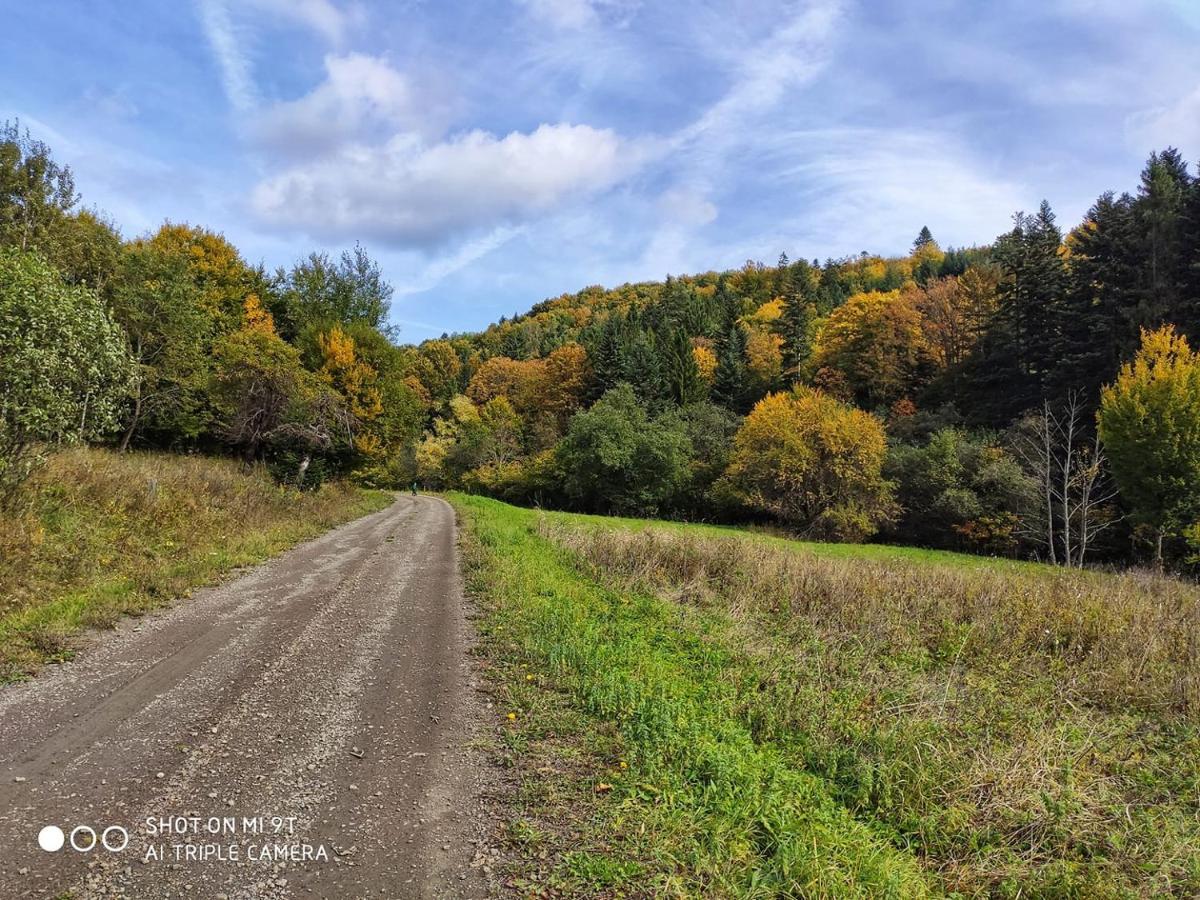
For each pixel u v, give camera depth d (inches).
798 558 581.6
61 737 175.8
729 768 178.1
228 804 148.3
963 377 1887.3
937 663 357.1
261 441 964.6
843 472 1504.7
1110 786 210.1
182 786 154.8
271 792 155.4
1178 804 202.7
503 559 539.5
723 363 2498.8
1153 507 1074.7
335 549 569.6
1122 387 1117.7
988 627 403.5
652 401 2401.6
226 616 313.0
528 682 249.3
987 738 228.8
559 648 279.3
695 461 1963.6
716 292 4370.1
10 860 121.3
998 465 1374.3
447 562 538.0
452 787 165.6
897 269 4069.9
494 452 2568.9
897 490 1550.2
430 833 143.7
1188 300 1268.5
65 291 380.2
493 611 362.6
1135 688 310.5
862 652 345.7
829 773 197.8
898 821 177.6
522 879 129.4
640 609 401.4
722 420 2113.7
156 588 340.5
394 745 187.3
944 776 195.6
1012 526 1316.4
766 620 410.9
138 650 253.8
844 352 2241.6
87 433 419.8
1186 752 244.5
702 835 149.7
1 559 305.4
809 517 1605.6
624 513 1924.2
